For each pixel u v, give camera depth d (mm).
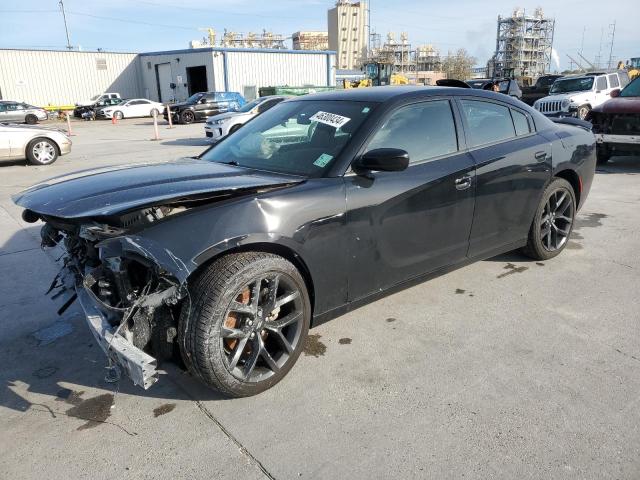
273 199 2691
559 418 2547
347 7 127250
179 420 2602
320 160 3090
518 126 4141
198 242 2426
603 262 4645
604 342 3270
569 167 4453
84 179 3029
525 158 4000
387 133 3211
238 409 2674
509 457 2295
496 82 19188
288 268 2701
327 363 3082
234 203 2611
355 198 2959
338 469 2250
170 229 2428
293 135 3418
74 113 37281
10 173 10617
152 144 16000
